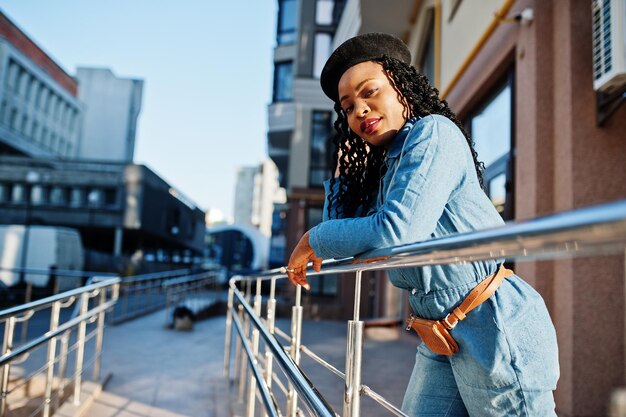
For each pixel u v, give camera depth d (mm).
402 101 1550
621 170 3934
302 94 18078
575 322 3744
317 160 17594
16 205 40969
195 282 15781
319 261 1596
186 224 55281
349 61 1570
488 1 5867
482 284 1334
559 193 4137
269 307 3098
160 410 4520
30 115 56969
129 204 41562
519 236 714
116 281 6531
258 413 4305
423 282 1370
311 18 18859
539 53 4375
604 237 559
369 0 9484
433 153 1312
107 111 71250
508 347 1302
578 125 3973
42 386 4797
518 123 4746
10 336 3217
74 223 41156
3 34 53344
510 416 1326
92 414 4359
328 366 1789
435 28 8406
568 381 3748
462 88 6879
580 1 4082
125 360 6617
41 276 17844
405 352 7324
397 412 1280
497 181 5770
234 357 7121
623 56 3457
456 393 1503
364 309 13711
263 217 90438
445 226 1396
